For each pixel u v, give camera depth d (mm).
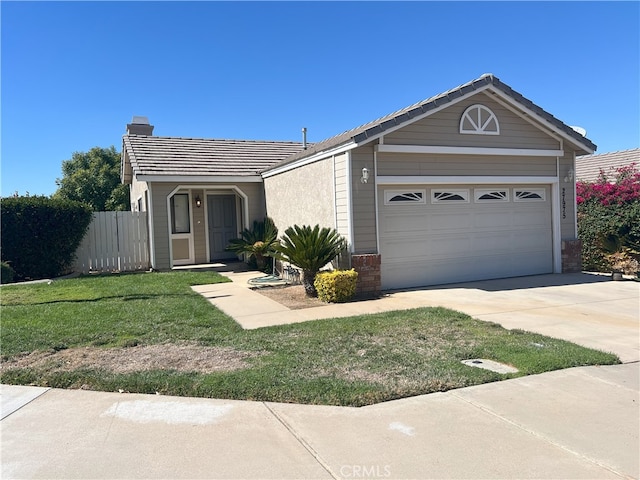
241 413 4410
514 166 12062
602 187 13812
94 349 6371
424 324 7449
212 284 12164
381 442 3824
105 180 28938
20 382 5309
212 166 15883
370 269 10211
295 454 3664
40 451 3764
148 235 15273
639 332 7039
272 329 7312
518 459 3539
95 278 12758
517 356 5812
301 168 12414
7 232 13047
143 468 3494
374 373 5320
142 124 20672
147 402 4707
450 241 11570
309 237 9930
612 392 4781
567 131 12211
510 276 12383
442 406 4488
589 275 12578
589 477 3297
